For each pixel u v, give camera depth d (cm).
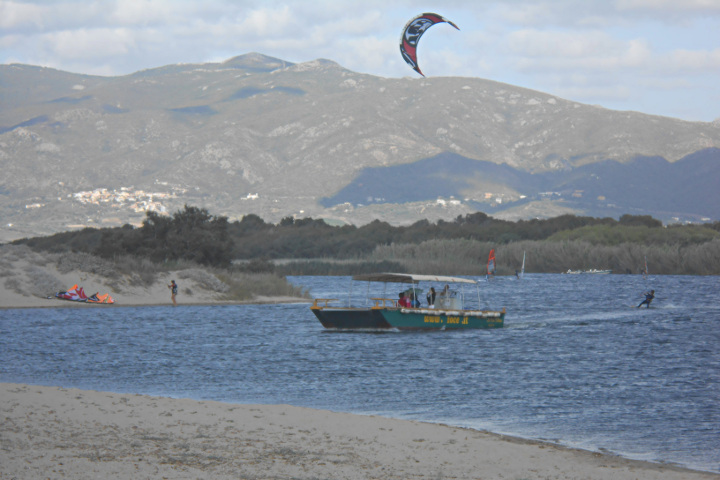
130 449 3083
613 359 7419
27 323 10194
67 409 3928
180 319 11412
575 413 4734
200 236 17975
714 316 12888
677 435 4125
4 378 5938
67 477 2595
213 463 2938
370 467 3016
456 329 10175
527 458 3344
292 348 8194
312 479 2783
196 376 6216
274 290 16662
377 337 9312
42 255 14312
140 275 14725
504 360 7325
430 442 3562
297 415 4122
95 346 8088
